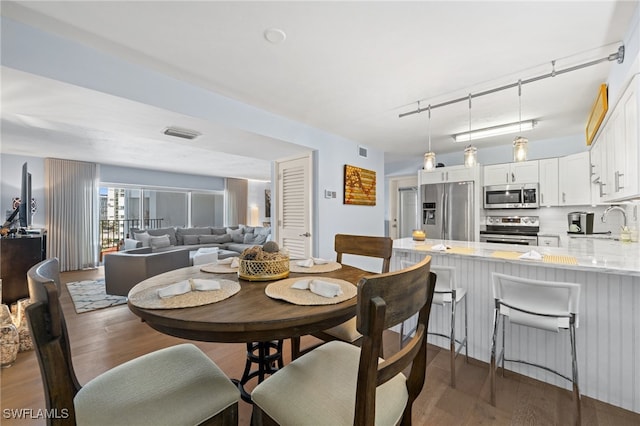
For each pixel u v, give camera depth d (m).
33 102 2.12
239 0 1.49
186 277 1.42
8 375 1.97
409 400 1.05
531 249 2.36
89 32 1.76
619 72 1.95
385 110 3.04
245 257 1.41
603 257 1.88
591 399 1.71
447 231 4.61
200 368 1.10
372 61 2.08
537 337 1.93
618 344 1.66
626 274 1.47
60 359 0.69
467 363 2.12
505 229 4.49
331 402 0.90
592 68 2.15
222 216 8.45
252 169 6.92
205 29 1.73
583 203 3.59
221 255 5.75
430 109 3.00
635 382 1.60
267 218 9.45
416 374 1.04
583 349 1.77
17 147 4.51
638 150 1.61
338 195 4.03
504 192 4.31
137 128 2.78
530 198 4.08
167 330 0.98
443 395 1.74
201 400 0.94
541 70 2.21
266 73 2.26
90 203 5.79
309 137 3.56
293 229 4.03
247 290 1.21
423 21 1.65
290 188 4.09
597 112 2.46
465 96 2.68
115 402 0.91
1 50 1.61
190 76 2.31
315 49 1.94
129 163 6.04
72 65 1.84
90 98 2.06
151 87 2.21
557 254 2.04
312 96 2.69
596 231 3.86
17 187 5.04
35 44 1.71
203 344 2.41
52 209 5.30
